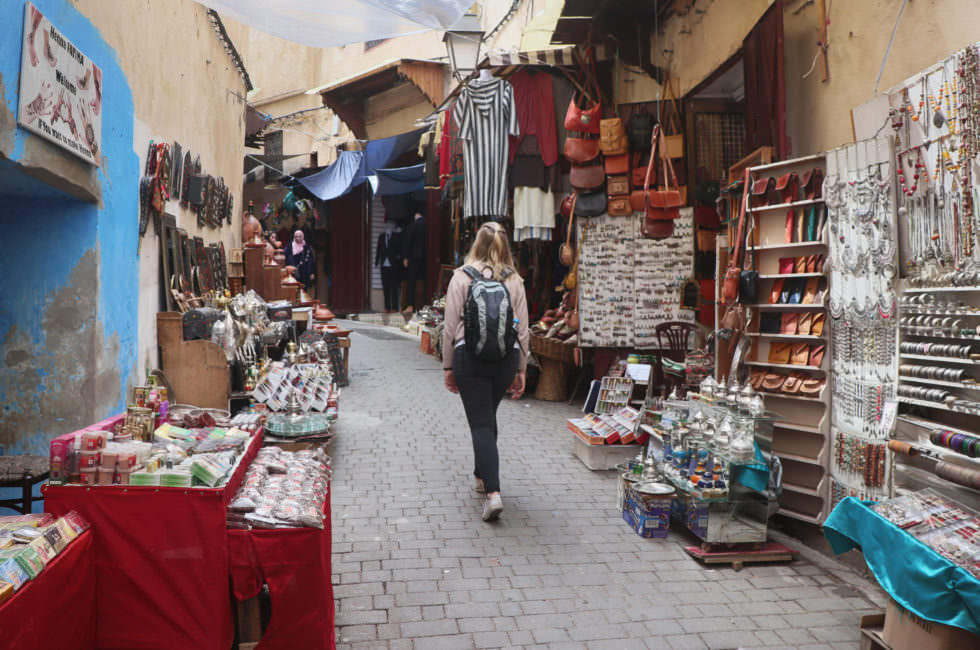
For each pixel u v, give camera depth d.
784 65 5.41
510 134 8.44
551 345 8.93
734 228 5.44
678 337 7.55
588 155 7.78
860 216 3.98
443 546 4.12
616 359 7.92
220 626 2.59
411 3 5.90
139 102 5.31
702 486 4.08
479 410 4.73
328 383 6.82
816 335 4.36
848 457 4.02
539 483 5.43
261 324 6.86
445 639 3.07
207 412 4.05
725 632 3.20
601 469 5.82
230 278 9.87
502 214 8.44
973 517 2.78
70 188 3.97
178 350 5.52
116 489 2.56
